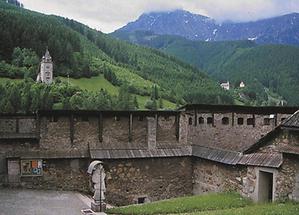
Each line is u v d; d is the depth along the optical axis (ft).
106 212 82.64
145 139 113.50
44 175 105.81
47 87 423.23
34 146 106.01
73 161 107.55
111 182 108.17
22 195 97.30
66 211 83.15
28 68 483.10
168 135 115.65
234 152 101.50
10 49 490.90
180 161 114.21
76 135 108.68
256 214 69.05
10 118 112.06
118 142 111.55
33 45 509.35
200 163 112.06
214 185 106.11
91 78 544.62
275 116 126.41
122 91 469.57
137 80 635.25
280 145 84.28
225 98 627.05
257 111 126.31
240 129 125.80
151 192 111.34
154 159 111.65
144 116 113.50
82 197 98.43
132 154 109.50
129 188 109.50
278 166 82.43
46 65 479.00
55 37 532.32
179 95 589.73
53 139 107.04
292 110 127.13
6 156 104.12
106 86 537.24
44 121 106.42
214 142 123.03
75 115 108.47
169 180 113.09
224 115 124.26
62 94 424.87
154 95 538.47
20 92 383.45
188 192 114.83
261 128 126.72
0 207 85.15
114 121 111.45
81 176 107.96
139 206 86.07
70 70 525.34
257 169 88.43
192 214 73.15
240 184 95.50
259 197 87.86
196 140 120.37
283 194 81.82
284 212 69.41
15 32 500.74
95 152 107.55
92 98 403.54
